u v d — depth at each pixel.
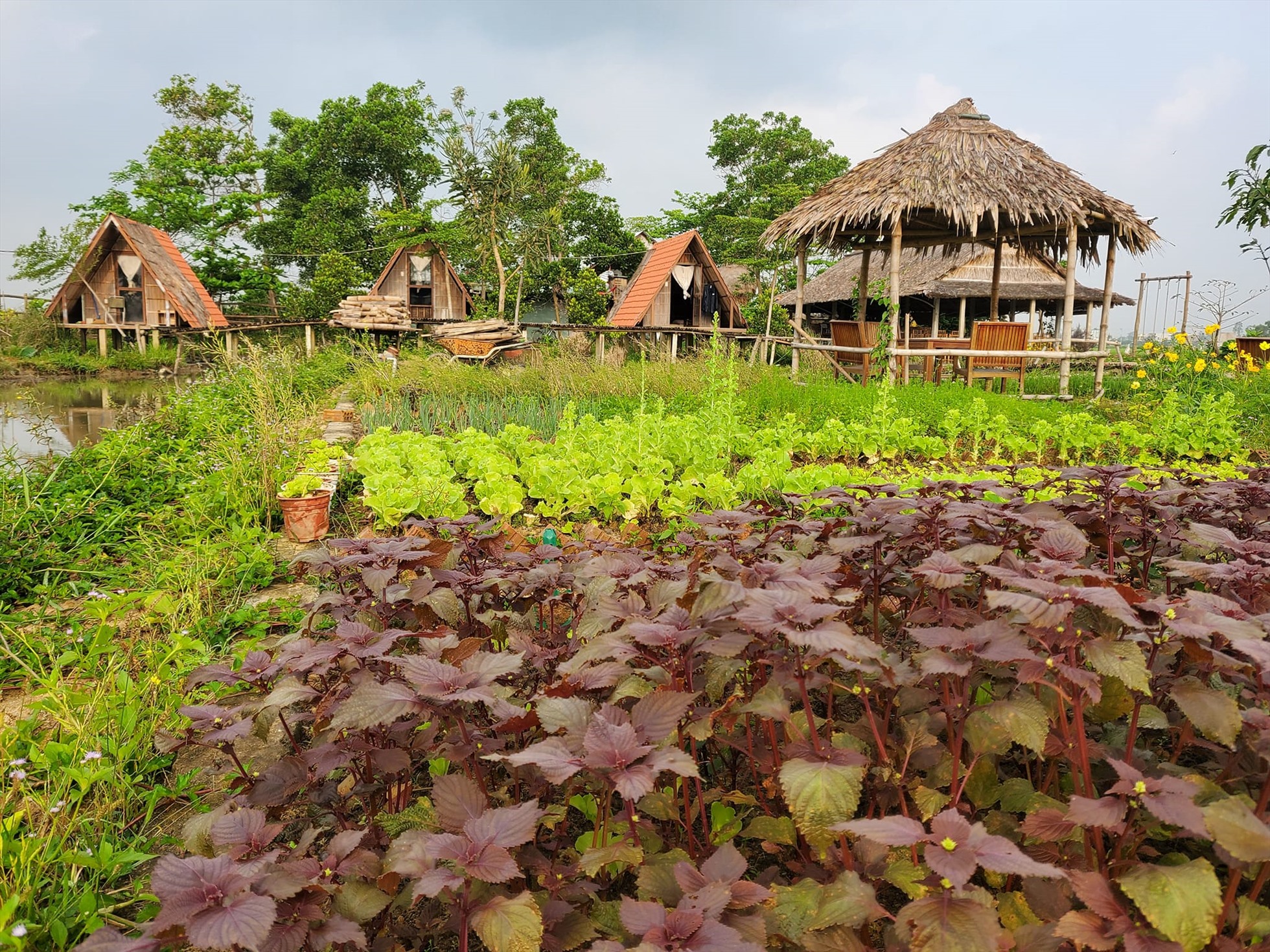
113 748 2.43
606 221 36.78
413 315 30.48
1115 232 12.27
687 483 4.88
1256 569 1.92
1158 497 2.71
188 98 42.53
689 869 1.40
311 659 1.78
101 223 26.02
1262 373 10.05
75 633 3.38
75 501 5.18
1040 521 2.23
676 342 19.50
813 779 1.48
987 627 1.59
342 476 6.27
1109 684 1.82
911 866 1.55
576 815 2.11
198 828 1.65
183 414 8.43
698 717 1.67
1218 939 1.26
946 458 7.68
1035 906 1.49
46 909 1.90
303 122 43.62
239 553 4.29
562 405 9.77
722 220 42.09
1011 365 11.84
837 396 9.40
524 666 2.34
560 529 4.73
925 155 11.66
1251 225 6.85
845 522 2.57
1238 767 1.62
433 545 2.39
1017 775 2.09
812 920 1.45
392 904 1.68
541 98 37.12
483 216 27.69
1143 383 10.42
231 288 35.66
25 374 23.98
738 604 1.69
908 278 25.62
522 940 1.30
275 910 1.25
